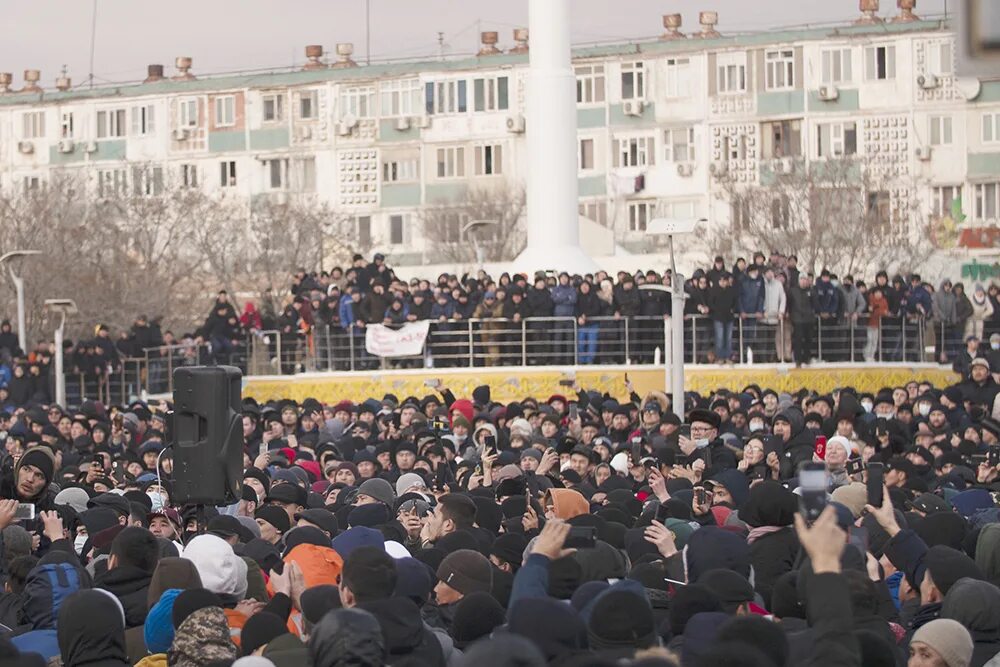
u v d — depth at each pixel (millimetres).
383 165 111750
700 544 15242
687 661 12688
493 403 48188
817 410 39281
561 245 66562
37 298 83688
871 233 92688
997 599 14172
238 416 20953
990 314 66938
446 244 108000
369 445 37531
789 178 96875
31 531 20297
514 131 109750
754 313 57531
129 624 15898
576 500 19391
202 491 20656
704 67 106500
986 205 102438
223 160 113812
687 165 106500
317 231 102750
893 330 59781
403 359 59094
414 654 13219
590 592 13977
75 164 116688
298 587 15219
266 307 66688
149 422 43781
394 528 19516
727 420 39781
